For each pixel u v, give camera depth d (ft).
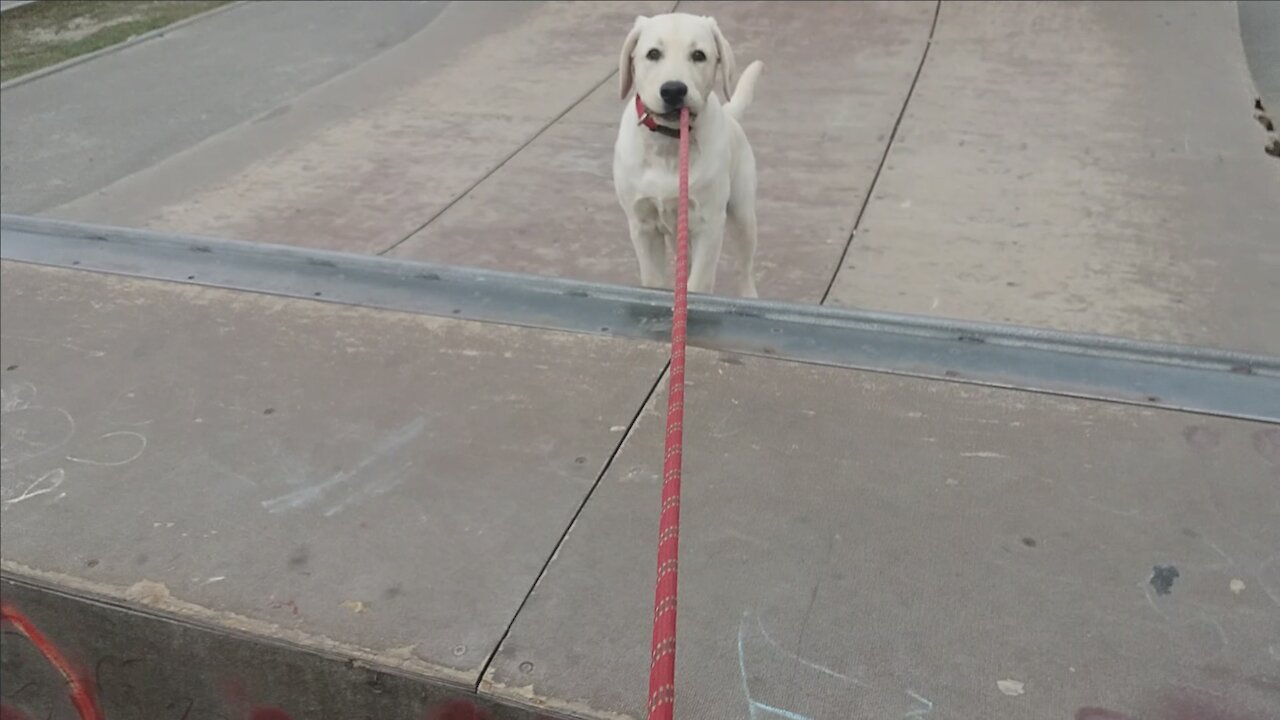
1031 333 9.09
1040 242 13.96
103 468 8.13
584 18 25.39
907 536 6.88
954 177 16.25
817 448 7.84
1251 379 8.29
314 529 7.35
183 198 16.67
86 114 20.66
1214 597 6.22
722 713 5.70
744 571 6.68
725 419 8.28
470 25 25.59
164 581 6.91
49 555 7.20
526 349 9.53
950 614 6.23
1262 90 17.79
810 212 15.49
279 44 25.30
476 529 7.25
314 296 10.71
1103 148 16.65
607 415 8.46
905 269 13.61
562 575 6.77
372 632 6.40
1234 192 14.69
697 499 7.38
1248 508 6.90
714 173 11.05
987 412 8.13
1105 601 6.24
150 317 10.43
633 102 11.41
